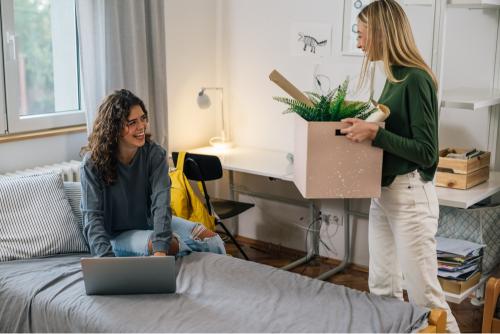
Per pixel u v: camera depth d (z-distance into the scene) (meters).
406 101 2.33
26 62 3.37
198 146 4.39
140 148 2.75
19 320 2.34
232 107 4.41
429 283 2.48
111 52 3.45
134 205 2.77
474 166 3.13
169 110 4.14
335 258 4.05
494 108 3.36
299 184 2.44
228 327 2.03
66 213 2.88
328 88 3.92
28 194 2.85
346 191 2.32
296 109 2.36
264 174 3.53
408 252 2.46
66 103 3.62
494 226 3.24
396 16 2.37
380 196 2.44
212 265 2.56
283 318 2.09
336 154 2.28
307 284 2.37
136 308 2.18
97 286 2.29
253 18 4.18
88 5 3.32
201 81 4.34
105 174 2.65
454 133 3.51
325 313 2.12
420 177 2.42
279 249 4.27
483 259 3.22
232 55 4.34
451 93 3.21
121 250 2.71
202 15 4.27
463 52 3.43
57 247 2.79
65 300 2.27
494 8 3.23
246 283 2.38
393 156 2.38
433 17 2.80
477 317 3.19
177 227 2.85
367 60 2.47
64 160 3.53
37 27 3.40
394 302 2.22
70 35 3.57
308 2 3.92
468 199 2.90
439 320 2.15
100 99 3.46
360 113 2.39
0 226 2.74
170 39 4.06
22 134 3.32
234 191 4.37
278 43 4.09
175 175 3.49
